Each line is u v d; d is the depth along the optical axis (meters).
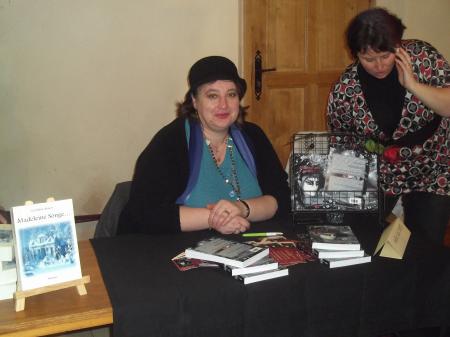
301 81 3.55
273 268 1.27
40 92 2.83
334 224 1.69
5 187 2.85
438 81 1.84
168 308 1.13
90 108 2.95
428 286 1.40
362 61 1.78
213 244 1.39
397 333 1.71
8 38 2.72
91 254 1.43
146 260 1.38
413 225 2.02
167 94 3.11
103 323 1.09
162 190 1.70
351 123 2.01
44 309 1.09
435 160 1.98
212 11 3.14
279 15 3.40
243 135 1.86
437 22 3.81
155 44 3.03
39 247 1.12
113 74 2.97
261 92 3.43
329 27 3.58
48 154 2.91
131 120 3.05
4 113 2.79
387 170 1.98
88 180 3.02
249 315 1.22
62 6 2.79
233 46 3.25
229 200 1.74
